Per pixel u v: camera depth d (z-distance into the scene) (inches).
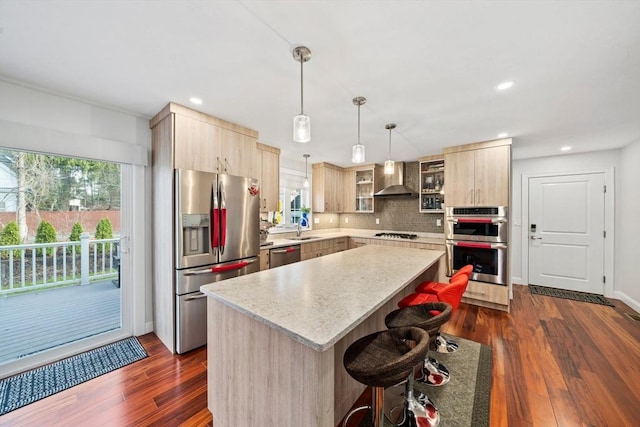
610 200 153.6
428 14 51.2
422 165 179.2
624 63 67.0
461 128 117.6
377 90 83.0
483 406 67.6
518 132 122.9
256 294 56.9
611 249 153.2
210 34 57.5
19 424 61.6
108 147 94.5
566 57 64.9
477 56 65.0
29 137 79.0
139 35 57.8
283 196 192.2
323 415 40.5
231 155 111.3
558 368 83.9
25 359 82.0
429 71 71.9
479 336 105.8
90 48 62.5
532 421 62.9
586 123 110.3
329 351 41.7
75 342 92.3
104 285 145.2
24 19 52.3
